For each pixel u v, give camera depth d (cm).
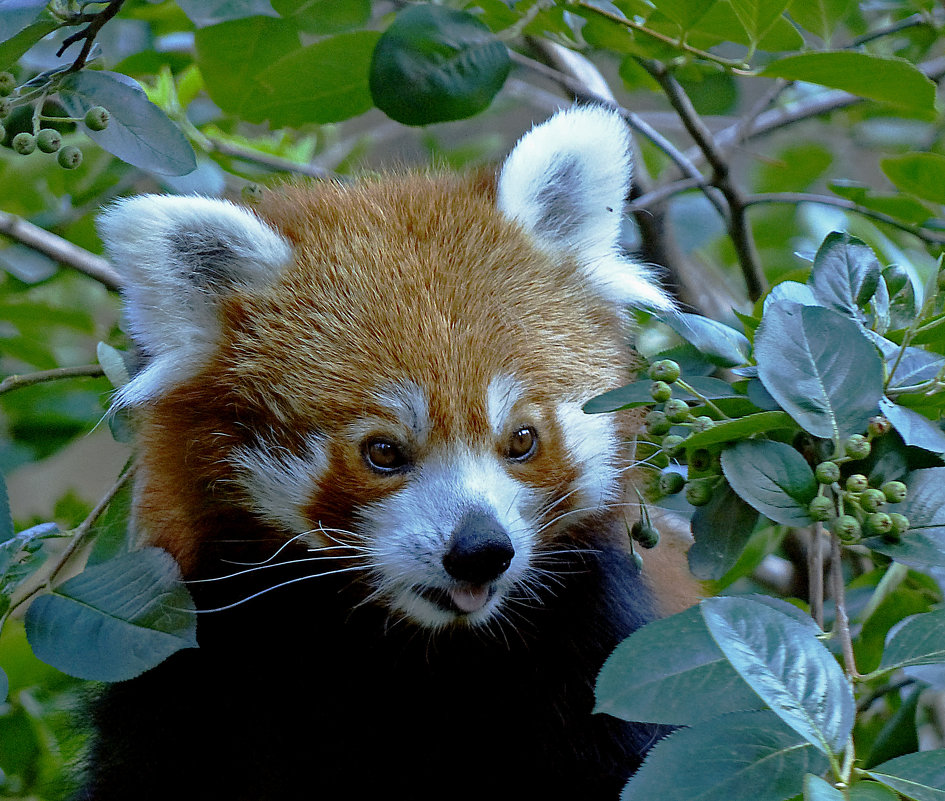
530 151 604
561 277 589
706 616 370
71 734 637
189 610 486
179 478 572
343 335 540
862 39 853
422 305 542
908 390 471
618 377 585
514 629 597
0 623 509
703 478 491
